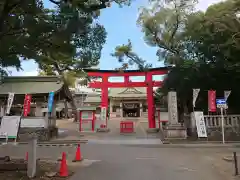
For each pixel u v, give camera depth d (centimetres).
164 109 2931
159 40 2470
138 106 5591
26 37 804
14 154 1413
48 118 2222
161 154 1345
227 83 2155
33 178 782
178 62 2270
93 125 3066
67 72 2695
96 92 6272
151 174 858
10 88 2336
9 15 834
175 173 875
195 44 2153
